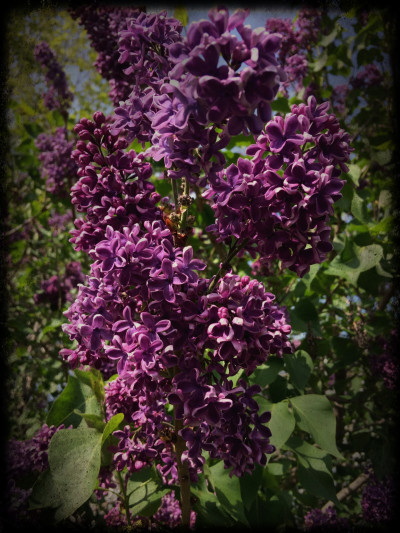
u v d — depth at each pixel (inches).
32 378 24.5
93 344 9.2
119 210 9.7
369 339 21.4
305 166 8.8
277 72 7.2
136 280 8.9
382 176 23.6
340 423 23.6
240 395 9.7
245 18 7.4
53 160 24.0
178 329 8.8
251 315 8.8
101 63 16.8
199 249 20.8
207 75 7.2
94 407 14.2
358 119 23.6
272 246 9.1
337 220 20.3
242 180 9.0
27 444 13.2
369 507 19.6
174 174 8.5
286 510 16.1
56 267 28.9
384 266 19.6
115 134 10.0
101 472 13.7
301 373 15.3
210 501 13.9
